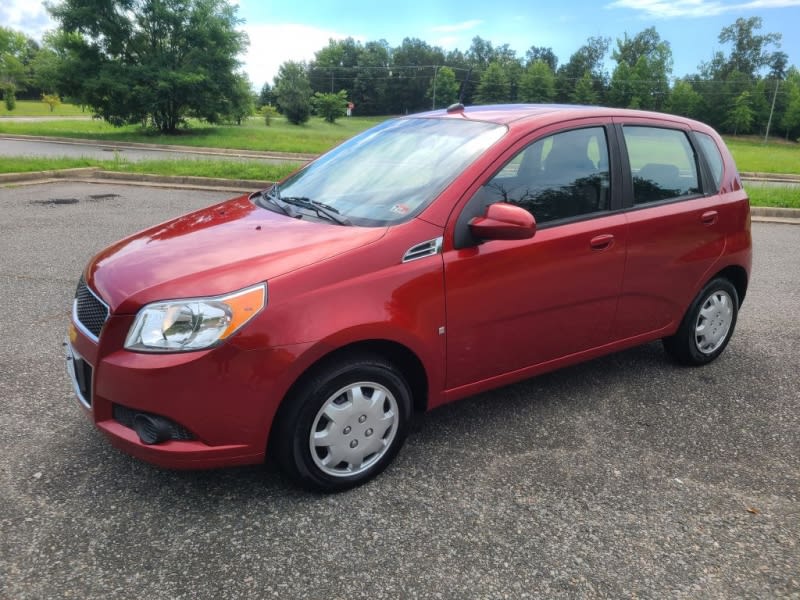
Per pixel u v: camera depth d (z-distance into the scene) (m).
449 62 147.25
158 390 2.48
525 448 3.37
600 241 3.56
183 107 35.06
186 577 2.36
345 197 3.37
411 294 2.88
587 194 3.59
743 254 4.48
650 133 3.99
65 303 5.40
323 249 2.79
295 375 2.62
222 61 34.47
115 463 3.08
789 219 11.78
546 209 3.40
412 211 3.05
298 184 3.77
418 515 2.78
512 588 2.36
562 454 3.32
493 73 119.31
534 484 3.04
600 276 3.61
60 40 32.12
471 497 2.92
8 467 3.00
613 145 3.75
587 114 3.71
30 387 3.82
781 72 122.88
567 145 3.54
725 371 4.49
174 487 2.92
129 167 14.30
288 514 2.76
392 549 2.55
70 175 13.48
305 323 2.61
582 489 3.01
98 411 2.68
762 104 105.19
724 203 4.31
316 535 2.62
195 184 13.31
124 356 2.55
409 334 2.88
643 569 2.49
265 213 3.37
